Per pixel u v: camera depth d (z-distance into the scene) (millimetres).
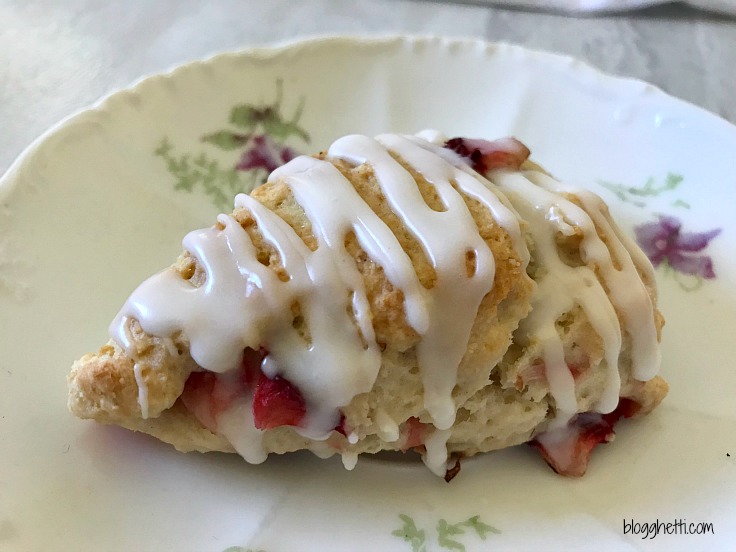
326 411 102
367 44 167
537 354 110
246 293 100
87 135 138
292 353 99
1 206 123
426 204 109
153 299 101
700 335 131
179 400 105
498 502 110
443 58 169
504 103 167
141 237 135
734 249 142
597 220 121
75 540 96
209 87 155
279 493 107
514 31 226
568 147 162
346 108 164
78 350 116
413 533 105
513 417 112
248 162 152
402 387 105
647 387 118
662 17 235
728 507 107
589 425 118
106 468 104
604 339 111
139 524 100
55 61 196
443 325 102
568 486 113
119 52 202
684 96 202
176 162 146
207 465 108
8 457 100
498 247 106
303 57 163
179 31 213
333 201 106
